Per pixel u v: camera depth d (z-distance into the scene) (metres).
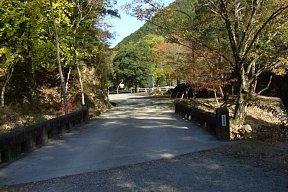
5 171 7.65
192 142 10.54
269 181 6.23
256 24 17.22
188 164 7.69
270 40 17.75
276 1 16.62
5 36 18.31
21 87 23.16
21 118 16.95
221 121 10.84
